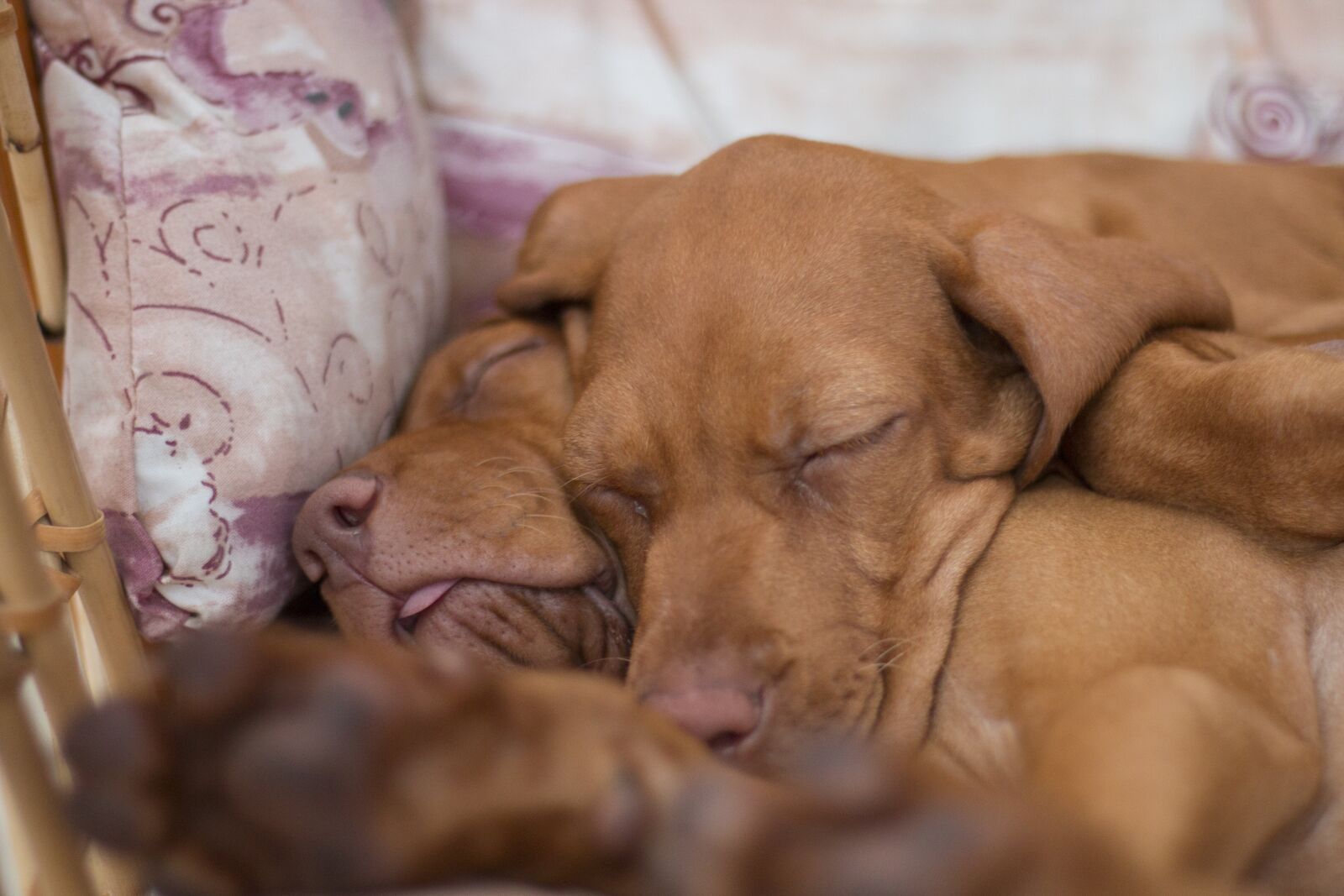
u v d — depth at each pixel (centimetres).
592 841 103
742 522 181
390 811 94
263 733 92
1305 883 166
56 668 134
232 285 194
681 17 293
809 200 198
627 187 241
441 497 197
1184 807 121
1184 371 184
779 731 164
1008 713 166
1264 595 171
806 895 88
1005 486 192
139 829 93
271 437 190
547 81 282
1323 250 275
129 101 204
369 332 215
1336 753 166
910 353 187
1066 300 188
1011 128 306
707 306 188
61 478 154
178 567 183
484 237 279
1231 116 313
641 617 179
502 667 198
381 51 240
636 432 188
